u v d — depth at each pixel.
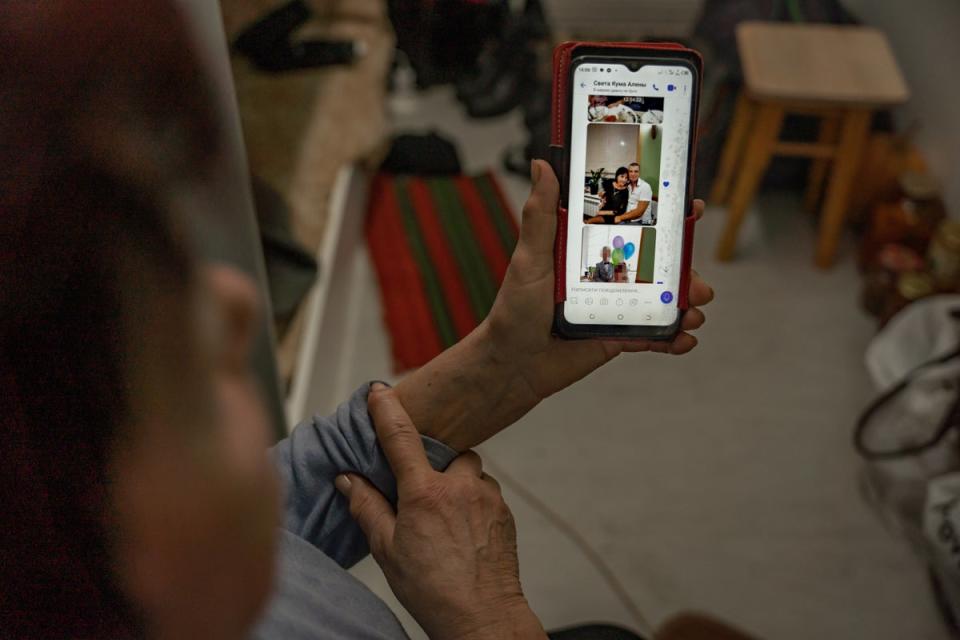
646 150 0.51
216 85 0.21
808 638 1.24
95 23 0.18
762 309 1.82
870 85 1.64
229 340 0.23
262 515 0.26
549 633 0.70
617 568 1.33
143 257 0.20
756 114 1.86
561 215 0.49
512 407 0.55
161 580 0.24
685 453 1.52
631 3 2.47
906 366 1.46
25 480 0.21
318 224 1.52
